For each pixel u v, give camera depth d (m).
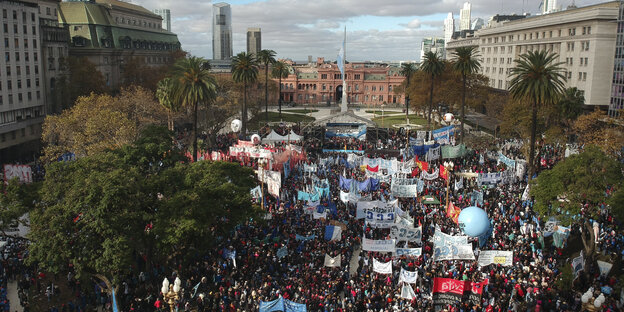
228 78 163.25
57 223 38.88
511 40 183.88
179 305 38.81
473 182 75.19
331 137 117.88
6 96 100.81
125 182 42.41
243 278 44.66
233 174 57.41
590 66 130.62
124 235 40.75
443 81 136.50
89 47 144.38
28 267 49.44
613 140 82.19
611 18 126.00
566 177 47.97
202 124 124.19
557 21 146.75
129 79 142.62
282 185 72.50
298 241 51.31
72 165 45.19
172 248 45.94
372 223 53.78
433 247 46.66
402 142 110.44
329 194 65.88
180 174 50.31
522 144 101.00
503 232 53.97
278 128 129.75
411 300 39.12
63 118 82.38
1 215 43.84
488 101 138.38
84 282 42.69
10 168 69.81
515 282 42.50
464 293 39.41
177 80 76.81
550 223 51.50
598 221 58.56
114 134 78.44
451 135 110.31
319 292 40.59
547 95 72.38
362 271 46.31
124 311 41.44
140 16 187.12
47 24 125.56
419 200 65.94
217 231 48.97
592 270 48.47
